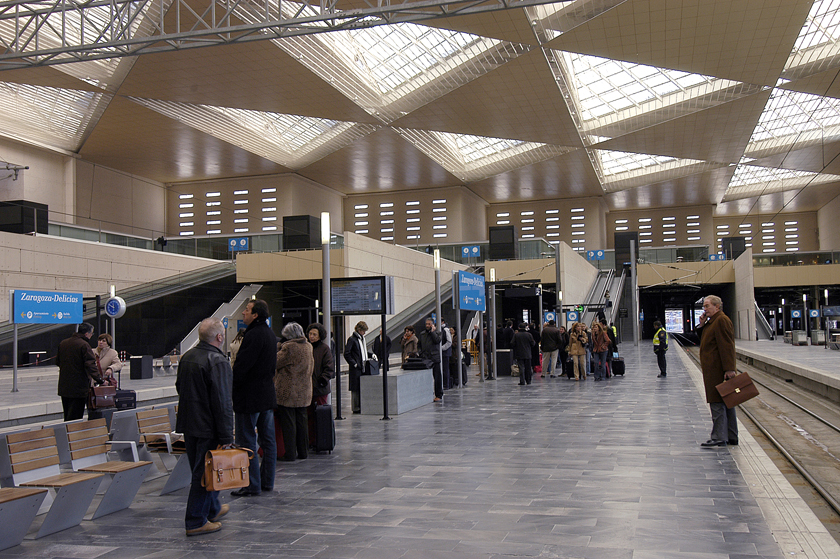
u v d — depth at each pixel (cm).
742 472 621
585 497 542
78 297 1816
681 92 3641
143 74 3086
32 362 2214
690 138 4150
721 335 745
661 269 4922
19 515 454
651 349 3566
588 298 4053
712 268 4897
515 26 2648
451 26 2622
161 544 455
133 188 4884
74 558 429
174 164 4656
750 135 4097
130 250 3131
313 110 3625
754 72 3062
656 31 2638
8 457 534
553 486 583
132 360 2011
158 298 2948
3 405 1224
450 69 3275
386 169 4988
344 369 2397
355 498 563
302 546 439
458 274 1623
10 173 3816
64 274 2725
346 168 4950
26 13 1711
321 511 526
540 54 2973
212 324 496
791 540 423
